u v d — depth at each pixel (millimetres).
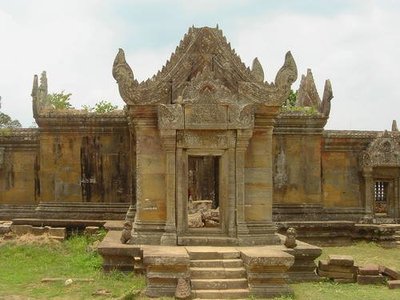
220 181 16609
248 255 13844
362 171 26797
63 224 24016
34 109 25453
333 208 26672
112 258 15711
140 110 16688
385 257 21531
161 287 13555
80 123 25500
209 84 16266
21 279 15703
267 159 16875
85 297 13586
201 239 16094
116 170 25578
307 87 30594
